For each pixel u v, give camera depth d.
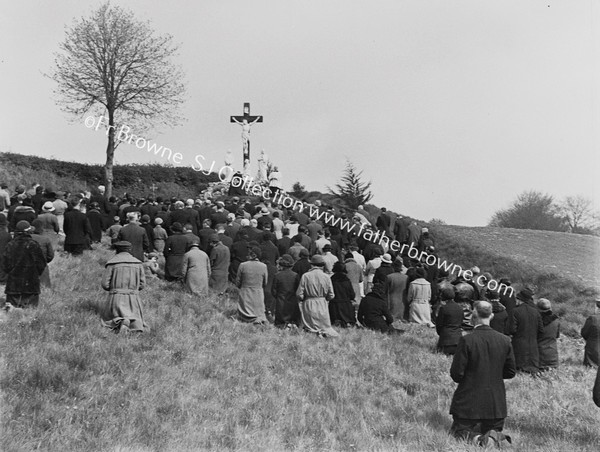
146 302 17.14
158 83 44.38
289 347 14.85
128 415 9.92
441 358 15.11
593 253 35.56
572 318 24.66
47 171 47.31
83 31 43.38
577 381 14.23
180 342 13.95
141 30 44.34
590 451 9.51
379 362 14.38
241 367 12.98
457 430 9.57
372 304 17.56
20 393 10.17
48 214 21.11
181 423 9.93
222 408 10.72
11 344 12.02
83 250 22.45
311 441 9.61
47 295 16.27
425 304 19.31
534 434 10.23
